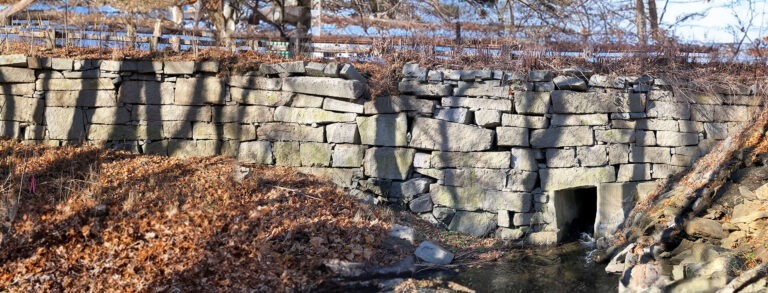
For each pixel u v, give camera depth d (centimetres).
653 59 994
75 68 952
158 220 725
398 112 951
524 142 932
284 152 972
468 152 938
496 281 752
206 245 701
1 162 816
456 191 940
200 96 968
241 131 974
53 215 700
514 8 1188
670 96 962
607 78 951
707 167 890
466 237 923
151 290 624
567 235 965
